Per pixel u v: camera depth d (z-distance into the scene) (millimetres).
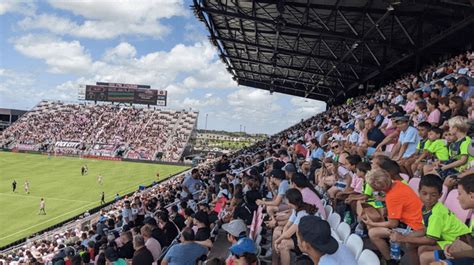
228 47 39406
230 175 15039
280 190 7539
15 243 23938
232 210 9383
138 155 76688
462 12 17219
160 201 18000
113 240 11453
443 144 7359
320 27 27938
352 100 40531
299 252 5699
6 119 111000
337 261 3178
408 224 4902
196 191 16328
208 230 7648
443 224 4398
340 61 31219
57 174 52531
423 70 29141
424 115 10750
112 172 56219
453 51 29531
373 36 29156
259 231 7352
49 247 19844
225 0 25328
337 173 8516
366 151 10242
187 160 76500
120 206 27266
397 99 17859
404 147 8312
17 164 58875
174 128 87125
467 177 3945
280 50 30891
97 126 86938
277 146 21250
